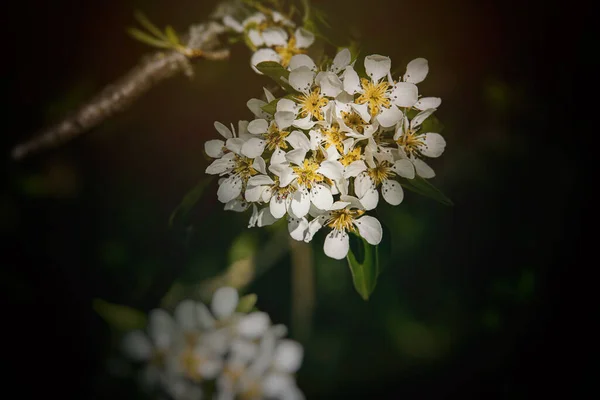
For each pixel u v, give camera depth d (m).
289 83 0.51
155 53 0.66
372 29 0.69
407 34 0.70
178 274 0.69
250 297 0.53
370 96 0.51
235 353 0.52
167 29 0.62
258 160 0.51
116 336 0.52
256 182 0.51
